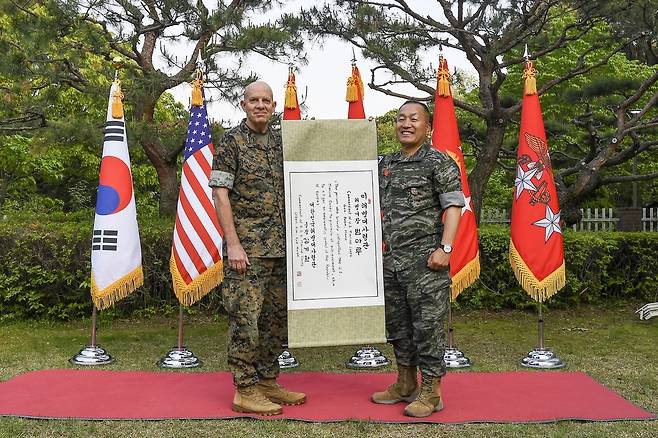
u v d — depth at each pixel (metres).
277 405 3.61
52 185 13.62
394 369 4.80
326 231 3.71
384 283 3.75
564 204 8.33
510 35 7.37
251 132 3.73
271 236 3.66
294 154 3.72
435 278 3.60
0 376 4.48
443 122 4.98
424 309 3.58
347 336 3.66
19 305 6.72
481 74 7.94
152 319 6.89
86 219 8.24
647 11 7.03
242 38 6.61
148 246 6.88
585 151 10.02
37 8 7.43
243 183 3.65
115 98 5.05
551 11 8.88
